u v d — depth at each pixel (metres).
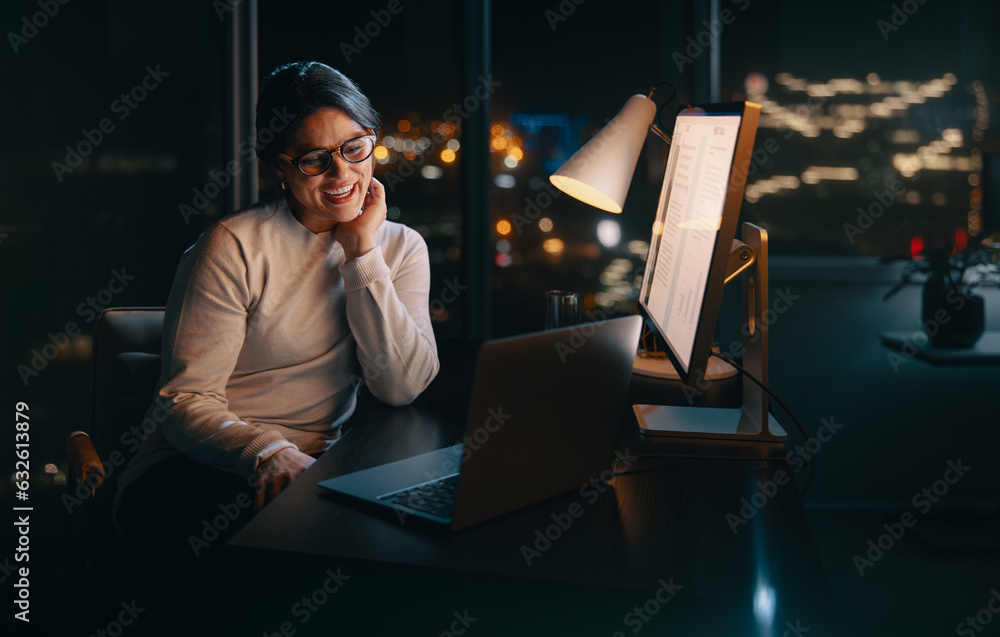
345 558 0.76
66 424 2.56
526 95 2.68
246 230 1.34
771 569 0.74
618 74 2.67
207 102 2.58
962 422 2.70
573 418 0.91
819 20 2.63
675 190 1.25
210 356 1.30
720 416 1.22
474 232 2.71
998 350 2.36
